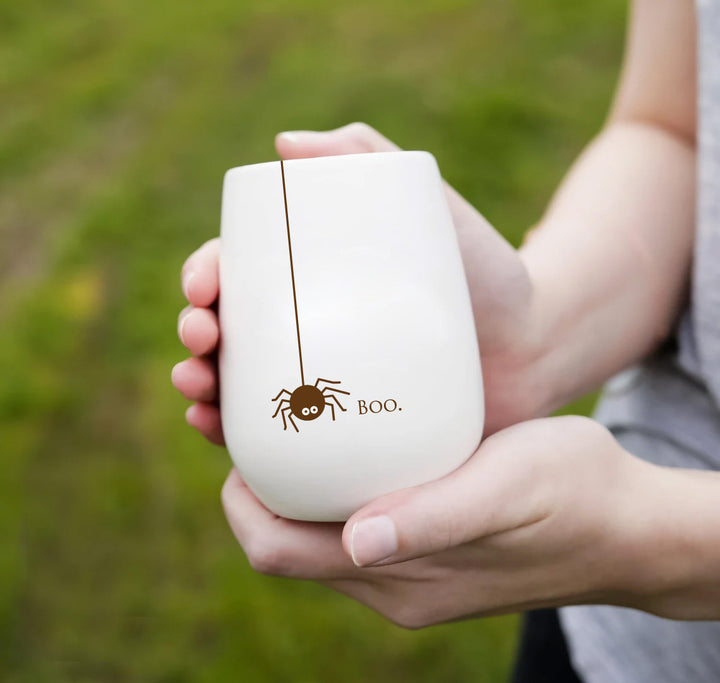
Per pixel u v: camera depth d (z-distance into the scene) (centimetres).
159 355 129
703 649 50
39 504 109
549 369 51
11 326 137
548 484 41
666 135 55
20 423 120
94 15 239
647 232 53
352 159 41
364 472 41
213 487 108
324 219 40
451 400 41
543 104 176
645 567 43
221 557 101
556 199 56
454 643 89
